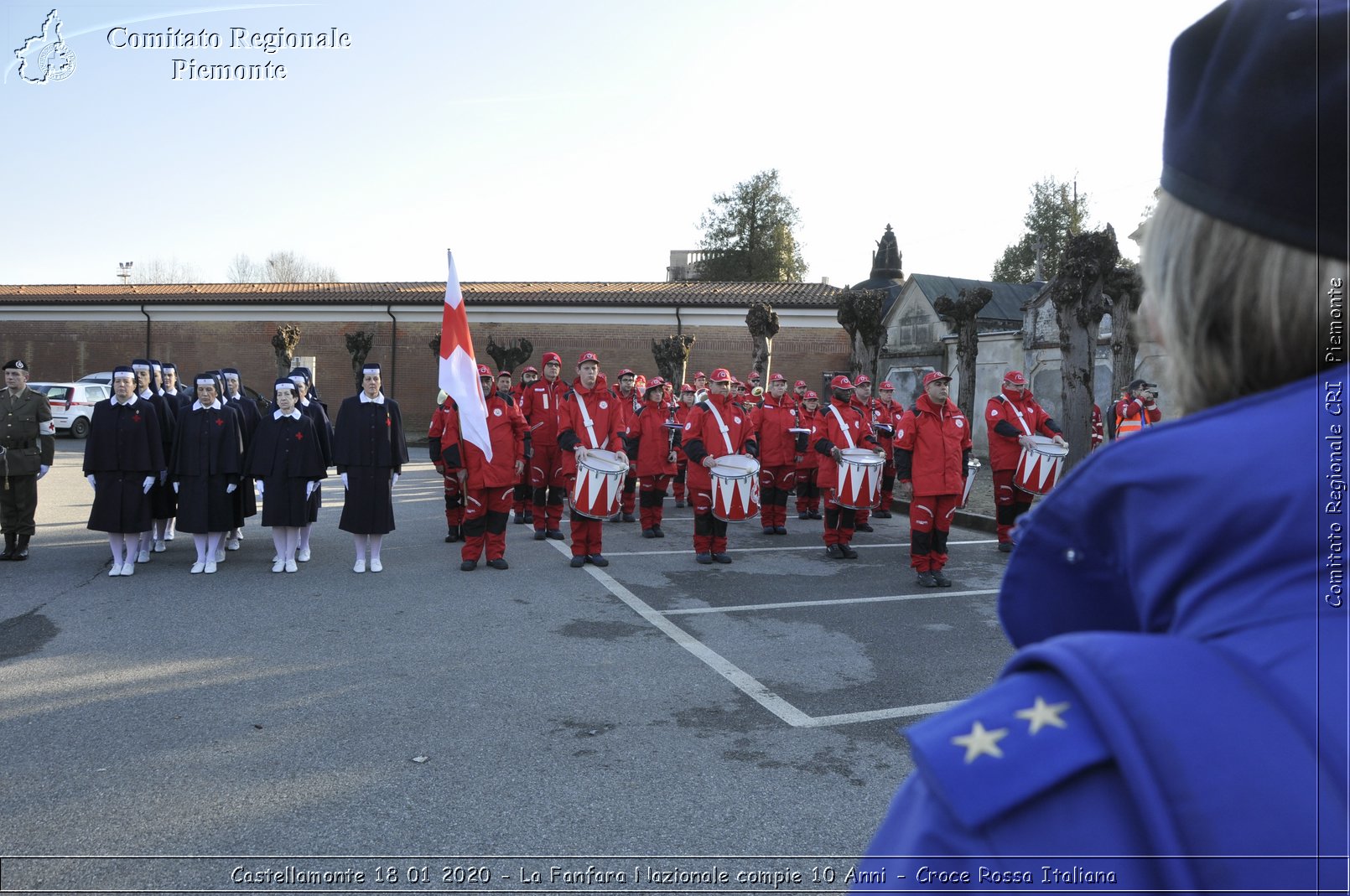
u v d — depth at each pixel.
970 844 0.52
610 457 9.81
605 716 4.88
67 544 10.48
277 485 8.82
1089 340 13.27
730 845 3.46
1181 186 0.61
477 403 8.84
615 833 3.54
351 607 7.42
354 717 4.82
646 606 7.59
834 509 10.23
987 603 7.88
